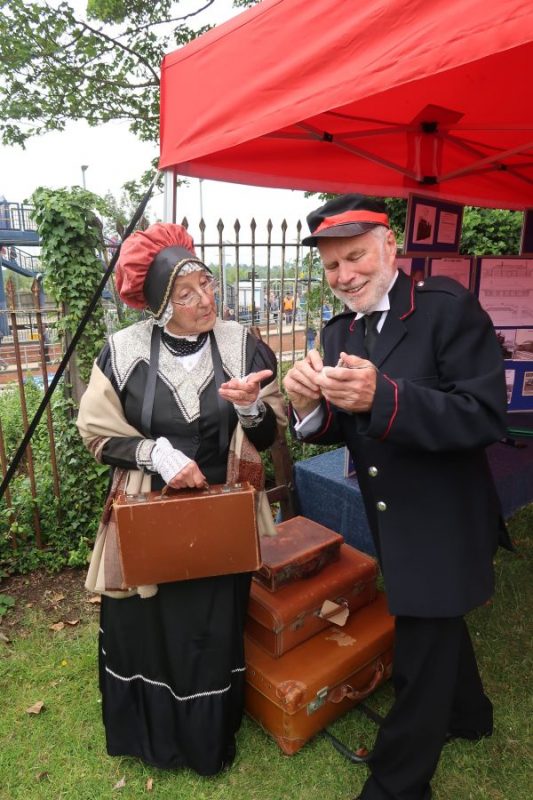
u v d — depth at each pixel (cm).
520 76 213
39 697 241
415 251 324
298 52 167
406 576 150
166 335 179
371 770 178
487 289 343
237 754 207
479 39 120
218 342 181
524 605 293
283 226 406
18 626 289
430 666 158
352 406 133
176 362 176
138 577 160
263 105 181
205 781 197
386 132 270
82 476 354
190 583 178
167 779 199
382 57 141
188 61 212
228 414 176
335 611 219
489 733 209
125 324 372
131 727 200
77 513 354
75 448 351
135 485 174
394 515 153
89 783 199
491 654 257
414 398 130
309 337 534
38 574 336
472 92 230
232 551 163
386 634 224
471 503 153
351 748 209
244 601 196
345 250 146
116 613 187
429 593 148
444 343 143
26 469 404
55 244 325
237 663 194
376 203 149
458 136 293
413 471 150
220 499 159
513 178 383
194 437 175
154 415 174
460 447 134
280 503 339
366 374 129
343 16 152
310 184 341
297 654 211
